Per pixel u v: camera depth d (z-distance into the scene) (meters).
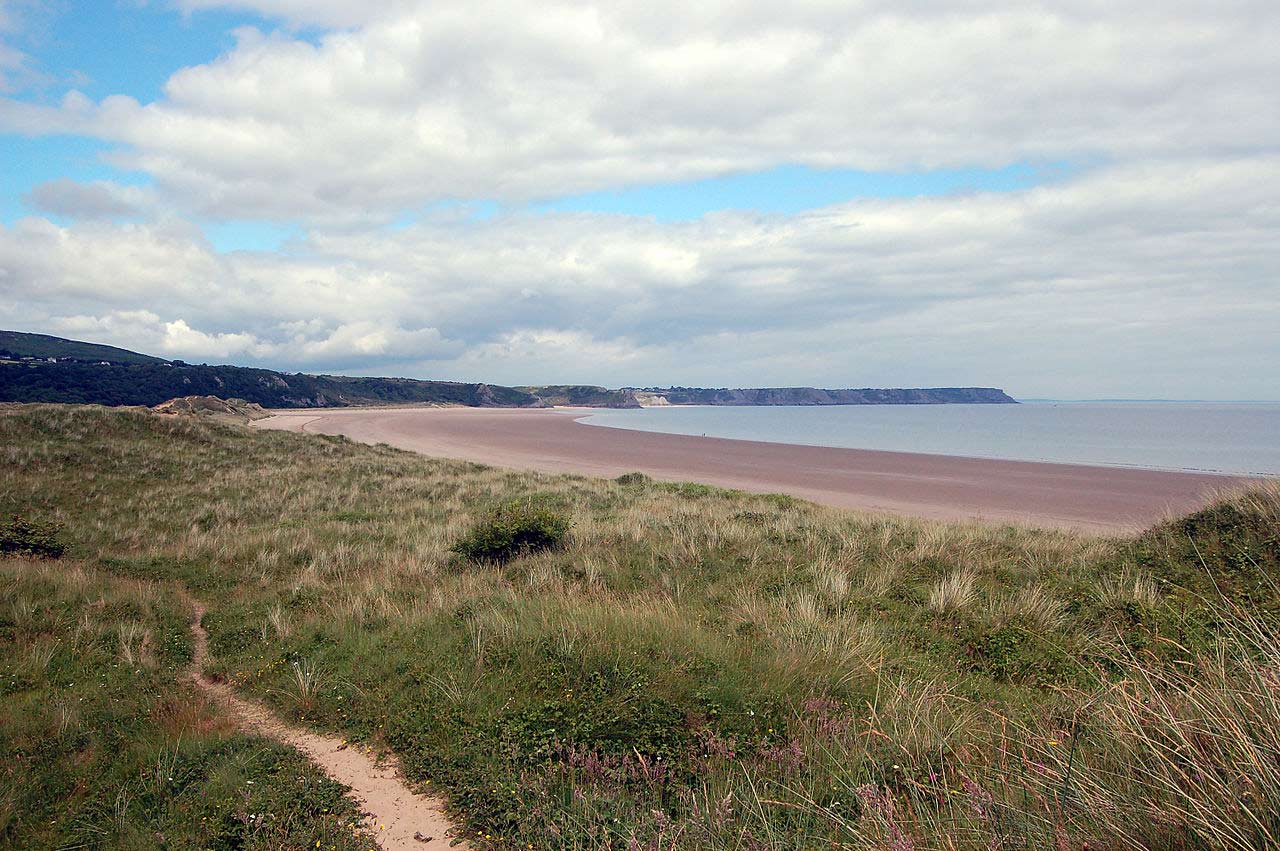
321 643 7.37
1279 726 2.75
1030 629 6.56
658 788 4.13
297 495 20.41
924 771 3.88
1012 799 3.16
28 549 12.12
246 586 11.08
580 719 4.83
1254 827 2.45
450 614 7.78
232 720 5.77
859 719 4.77
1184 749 2.89
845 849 3.16
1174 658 5.42
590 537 12.02
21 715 5.62
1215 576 7.33
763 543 10.95
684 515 14.54
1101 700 3.87
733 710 4.89
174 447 25.02
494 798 4.15
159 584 11.09
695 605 8.07
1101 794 2.83
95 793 4.60
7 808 4.31
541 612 7.09
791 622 6.76
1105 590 7.47
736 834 3.48
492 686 5.56
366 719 5.53
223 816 4.17
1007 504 25.42
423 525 16.33
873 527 12.64
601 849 3.47
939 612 7.29
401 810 4.28
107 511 16.75
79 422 24.55
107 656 7.17
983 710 4.81
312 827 4.02
